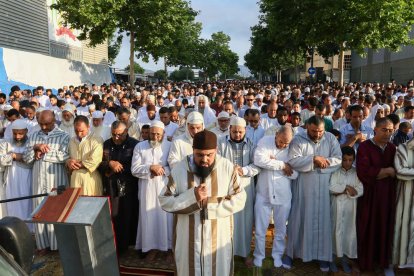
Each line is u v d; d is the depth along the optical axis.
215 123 6.42
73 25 20.20
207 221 3.40
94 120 7.30
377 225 4.76
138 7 20.36
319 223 4.81
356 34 17.98
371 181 4.64
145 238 5.24
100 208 2.73
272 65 44.97
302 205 4.92
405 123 6.36
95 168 5.17
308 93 14.67
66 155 5.38
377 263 4.88
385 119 4.59
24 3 20.17
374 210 4.72
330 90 17.39
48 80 17.94
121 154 5.34
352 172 4.85
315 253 4.86
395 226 4.73
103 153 5.30
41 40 22.20
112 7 19.58
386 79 33.38
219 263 3.46
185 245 3.43
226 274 3.51
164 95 16.61
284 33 22.17
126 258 5.38
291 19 21.44
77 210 2.69
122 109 7.38
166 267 5.09
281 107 7.02
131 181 5.40
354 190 4.76
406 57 29.28
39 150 5.26
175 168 3.52
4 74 14.64
